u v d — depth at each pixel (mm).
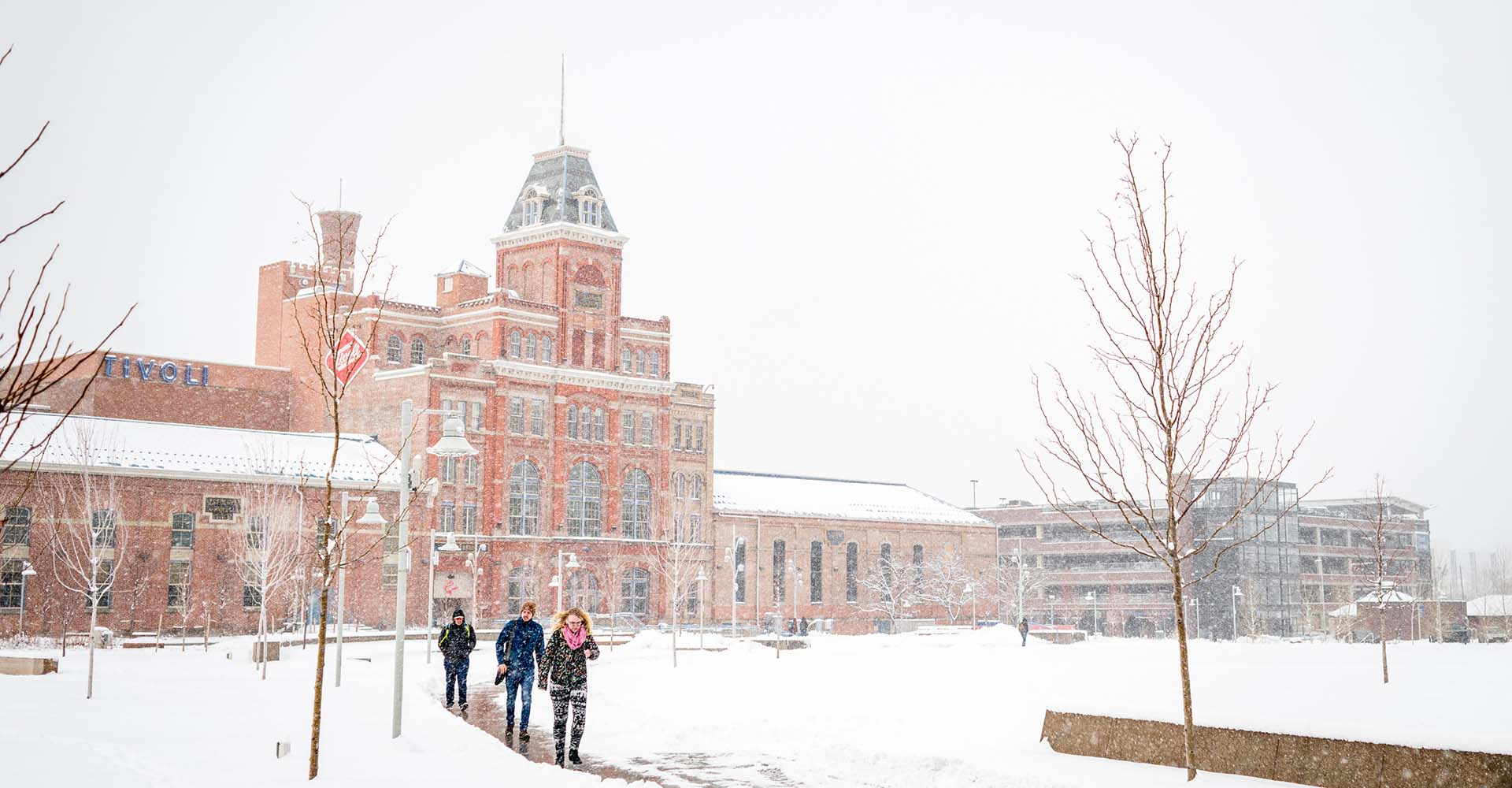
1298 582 148500
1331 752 19297
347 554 89438
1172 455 20016
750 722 28984
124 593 80438
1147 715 21953
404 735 24828
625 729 28078
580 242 111750
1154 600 147875
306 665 51312
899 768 21953
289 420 108688
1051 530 160000
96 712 29453
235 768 20297
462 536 99375
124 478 81375
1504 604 148875
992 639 91000
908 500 143750
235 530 85688
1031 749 23672
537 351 107938
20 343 13617
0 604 75625
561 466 107312
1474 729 25859
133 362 101125
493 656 61031
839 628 126438
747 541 120688
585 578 107438
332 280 107375
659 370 116688
